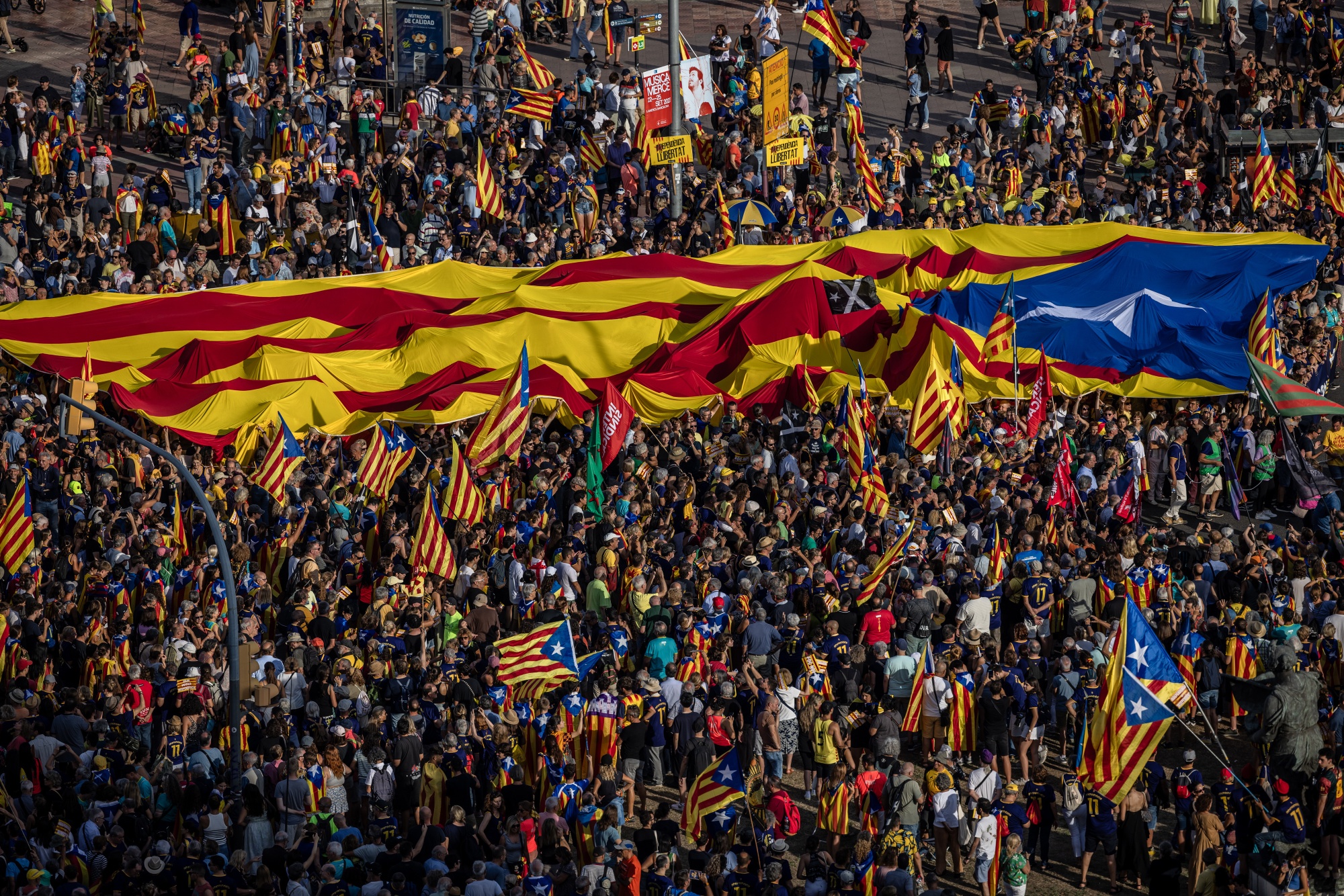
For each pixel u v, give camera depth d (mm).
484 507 116062
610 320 148750
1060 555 109188
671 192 170500
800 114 182000
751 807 86938
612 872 79625
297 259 164250
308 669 96750
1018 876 82812
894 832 82812
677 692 94875
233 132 177625
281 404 133625
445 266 159000
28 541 108438
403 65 187500
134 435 86375
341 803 85875
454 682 94000
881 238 162000
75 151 169375
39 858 78500
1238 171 181625
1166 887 80625
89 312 149000
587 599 105750
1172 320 147625
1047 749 100500
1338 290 154375
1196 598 100688
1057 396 140750
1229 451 130500
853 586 102750
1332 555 114812
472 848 79938
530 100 175500
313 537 114500
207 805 82812
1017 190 178500
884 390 137750
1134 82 192750
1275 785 84812
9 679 98125
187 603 100812
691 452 127875
